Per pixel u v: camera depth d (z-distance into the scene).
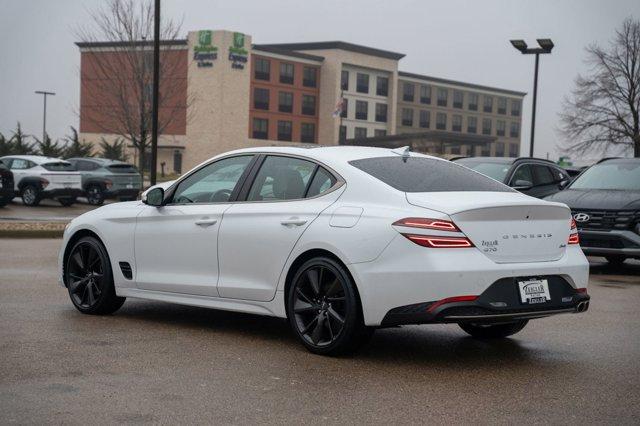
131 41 36.78
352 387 4.88
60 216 23.00
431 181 5.82
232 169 6.59
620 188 12.23
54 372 5.07
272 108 80.25
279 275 5.93
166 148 76.06
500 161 14.31
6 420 4.07
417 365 5.50
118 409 4.31
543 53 28.72
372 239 5.36
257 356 5.66
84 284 7.30
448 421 4.22
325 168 5.98
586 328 7.08
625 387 4.99
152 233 6.82
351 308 5.46
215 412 4.30
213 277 6.41
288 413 4.30
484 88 104.81
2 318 6.89
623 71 56.31
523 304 5.33
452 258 5.15
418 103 96.69
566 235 5.73
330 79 84.00
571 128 57.88
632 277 11.42
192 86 74.50
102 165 29.50
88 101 73.81
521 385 5.00
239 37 74.56
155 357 5.56
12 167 27.44
